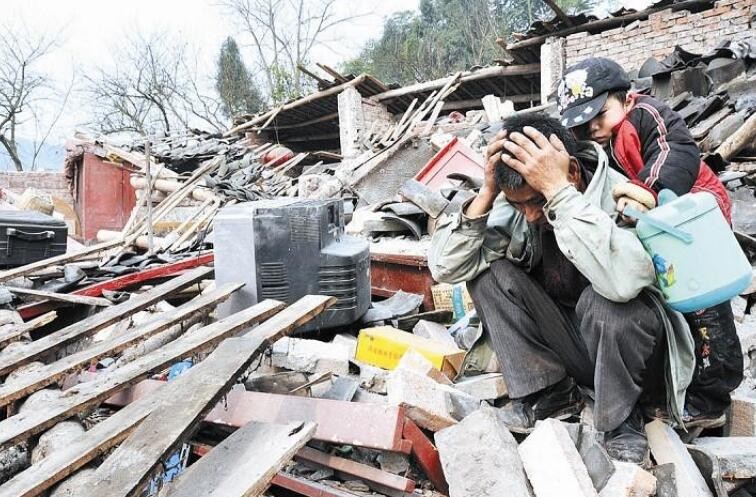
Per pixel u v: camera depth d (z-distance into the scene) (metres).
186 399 1.75
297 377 2.41
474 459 1.73
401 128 10.60
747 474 2.02
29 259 4.48
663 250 1.74
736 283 1.73
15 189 12.29
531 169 1.78
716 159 5.04
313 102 12.73
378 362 2.80
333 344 2.77
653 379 2.01
